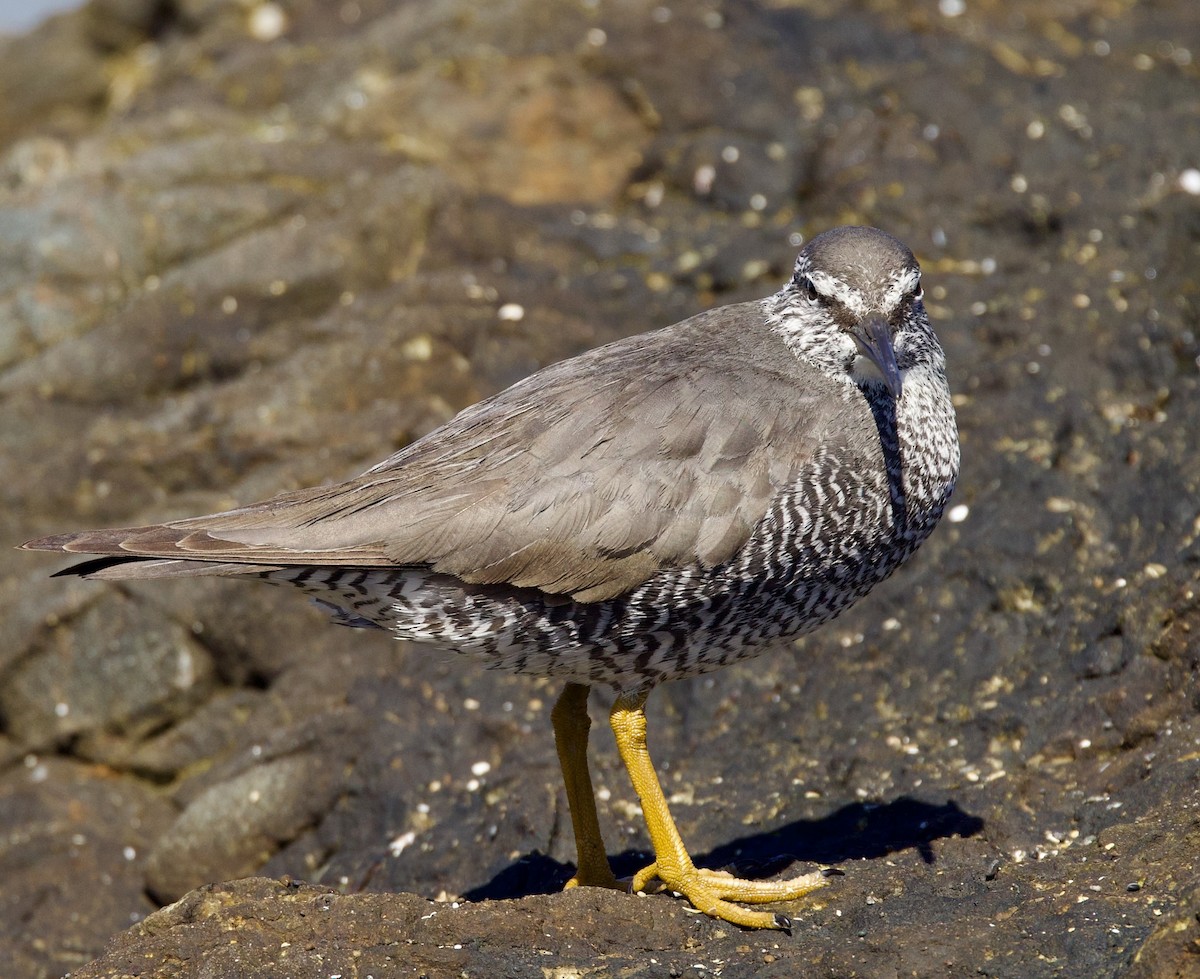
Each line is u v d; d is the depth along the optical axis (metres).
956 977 7.54
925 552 12.05
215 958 7.98
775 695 11.44
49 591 13.76
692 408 9.09
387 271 16.31
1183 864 8.07
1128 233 15.20
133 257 16.41
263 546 8.73
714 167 17.36
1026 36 19.20
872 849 9.54
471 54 18.72
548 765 11.12
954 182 16.33
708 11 19.31
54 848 12.62
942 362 9.94
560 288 15.85
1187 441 12.36
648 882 9.38
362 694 12.42
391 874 10.84
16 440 15.24
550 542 8.80
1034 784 9.80
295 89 20.00
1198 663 10.06
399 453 9.46
